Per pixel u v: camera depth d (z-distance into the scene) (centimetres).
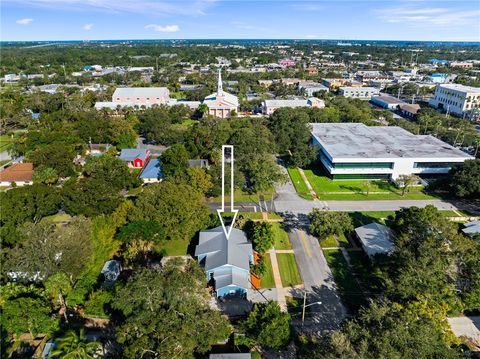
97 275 6044
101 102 19038
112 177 8938
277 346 4694
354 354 3725
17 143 12612
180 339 4184
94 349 4338
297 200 9494
